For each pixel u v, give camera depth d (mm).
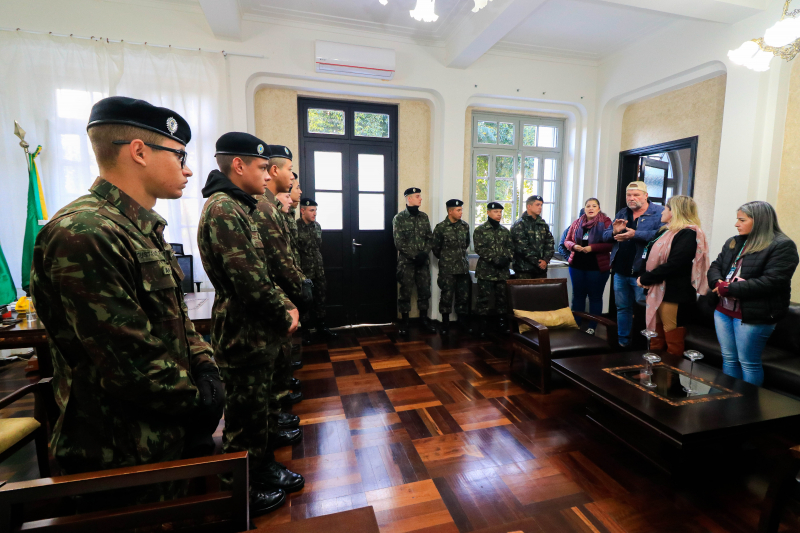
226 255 1269
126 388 761
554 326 2996
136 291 845
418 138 4414
